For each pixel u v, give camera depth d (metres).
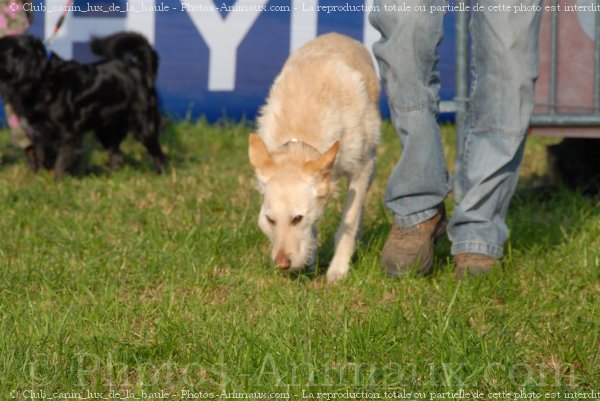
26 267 8.12
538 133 9.54
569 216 10.02
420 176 7.63
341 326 6.59
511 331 6.55
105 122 13.00
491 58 7.16
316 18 14.80
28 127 12.72
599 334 6.56
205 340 6.43
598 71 9.41
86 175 12.98
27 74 12.34
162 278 7.96
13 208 10.48
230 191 11.46
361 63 8.83
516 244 8.63
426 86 7.41
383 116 15.02
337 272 8.02
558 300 7.30
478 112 7.43
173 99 15.16
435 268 8.15
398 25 7.18
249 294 7.52
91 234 9.24
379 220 9.74
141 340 6.46
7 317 6.85
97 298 7.43
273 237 7.40
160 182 12.04
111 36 13.38
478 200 7.55
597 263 8.09
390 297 7.50
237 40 15.02
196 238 9.02
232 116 15.23
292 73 8.28
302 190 7.29
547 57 9.63
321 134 7.84
